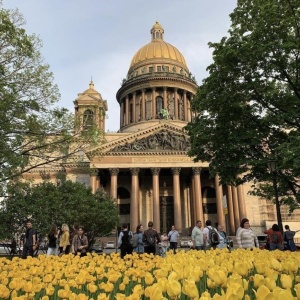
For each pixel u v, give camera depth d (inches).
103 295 201.8
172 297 183.6
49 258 546.3
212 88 1143.0
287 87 1158.3
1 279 355.6
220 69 1122.0
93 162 3206.2
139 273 329.7
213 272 228.8
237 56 1066.1
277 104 1077.8
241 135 1078.4
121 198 3757.4
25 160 1130.7
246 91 1098.1
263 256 428.8
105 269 469.4
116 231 2738.7
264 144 1146.0
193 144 1229.1
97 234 2511.1
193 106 1266.0
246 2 1148.5
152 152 3270.2
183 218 3614.7
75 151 1289.4
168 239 1403.8
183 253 505.7
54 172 3398.1
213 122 1184.8
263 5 1060.5
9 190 1171.9
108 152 3260.3
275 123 1024.2
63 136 1226.0
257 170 1147.3
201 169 3287.4
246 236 834.2
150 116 4466.0
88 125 1299.2
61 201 2001.7
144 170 3454.7
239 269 261.4
